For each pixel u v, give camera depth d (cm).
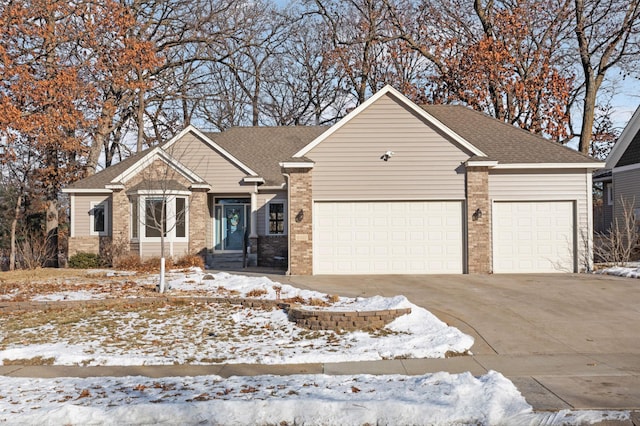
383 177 1822
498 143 2011
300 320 1117
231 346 984
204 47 3466
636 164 2370
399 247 1827
